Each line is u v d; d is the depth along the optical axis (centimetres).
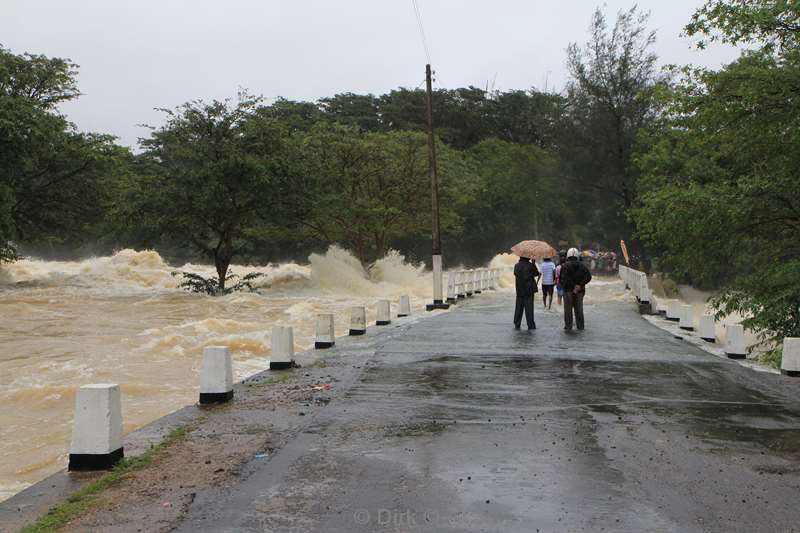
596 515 515
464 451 686
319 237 4591
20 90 4059
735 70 1905
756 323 1772
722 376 1148
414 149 4650
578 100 5384
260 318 2456
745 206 1839
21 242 4466
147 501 545
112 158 4144
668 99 2053
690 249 2014
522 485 584
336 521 502
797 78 1795
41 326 2100
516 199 6844
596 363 1270
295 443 712
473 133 8769
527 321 1809
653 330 1869
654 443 724
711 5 1830
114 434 645
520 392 991
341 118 8331
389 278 4462
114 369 1359
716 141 2036
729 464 651
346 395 958
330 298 3419
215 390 906
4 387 1186
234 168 3412
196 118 3512
